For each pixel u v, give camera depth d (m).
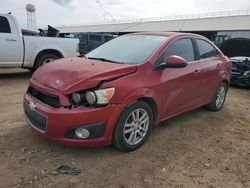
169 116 4.69
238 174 3.67
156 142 4.41
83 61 4.33
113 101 3.61
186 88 4.83
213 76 5.61
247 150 4.39
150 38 4.88
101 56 4.74
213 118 5.80
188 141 4.56
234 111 6.51
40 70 4.25
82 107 3.52
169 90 4.43
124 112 3.75
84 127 3.50
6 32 8.46
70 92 3.51
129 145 3.96
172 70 4.51
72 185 3.21
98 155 3.88
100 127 3.58
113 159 3.80
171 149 4.22
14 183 3.18
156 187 3.28
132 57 4.36
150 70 4.15
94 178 3.37
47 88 3.70
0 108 5.65
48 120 3.53
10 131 4.47
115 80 3.70
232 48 11.74
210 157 4.07
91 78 3.59
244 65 9.55
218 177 3.57
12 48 8.53
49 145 4.05
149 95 4.01
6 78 9.12
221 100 6.31
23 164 3.55
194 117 5.76
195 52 5.21
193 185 3.36
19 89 7.49
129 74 3.89
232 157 4.12
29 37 8.84
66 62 4.35
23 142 4.11
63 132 3.51
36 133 3.99
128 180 3.37
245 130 5.27
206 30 35.00
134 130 4.01
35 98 3.93
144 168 3.64
